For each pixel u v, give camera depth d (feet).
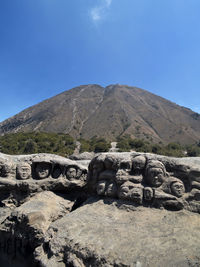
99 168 20.40
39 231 16.34
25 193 21.44
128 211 16.29
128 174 18.19
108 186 18.70
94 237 13.43
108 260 11.23
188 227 13.23
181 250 10.96
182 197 15.94
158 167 17.10
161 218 14.73
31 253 16.40
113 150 108.99
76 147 128.77
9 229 17.85
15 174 22.08
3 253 17.93
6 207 20.95
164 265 10.09
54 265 12.74
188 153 120.37
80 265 11.94
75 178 22.91
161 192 16.43
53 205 20.03
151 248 11.52
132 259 10.89
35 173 22.54
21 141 106.01
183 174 16.94
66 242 13.61
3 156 22.27
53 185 21.99
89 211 17.21
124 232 13.61
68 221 15.76
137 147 127.75
